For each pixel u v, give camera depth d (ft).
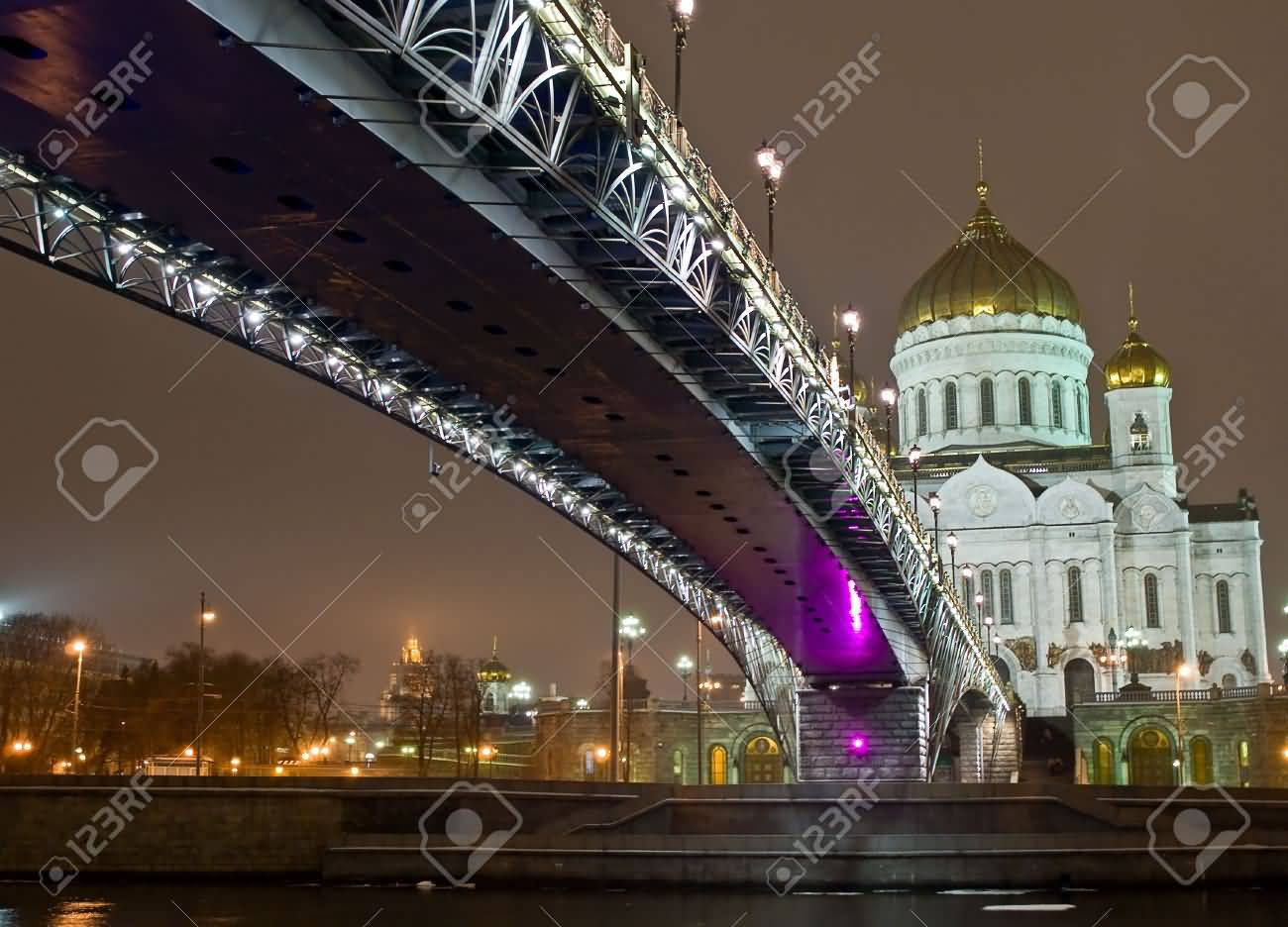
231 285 152.35
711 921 159.74
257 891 191.31
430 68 94.68
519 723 618.85
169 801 206.28
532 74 110.01
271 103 98.27
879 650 307.99
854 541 240.53
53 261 135.33
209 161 107.96
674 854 205.98
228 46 90.38
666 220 134.31
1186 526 593.42
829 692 331.57
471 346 149.07
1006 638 589.32
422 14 96.94
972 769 474.90
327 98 97.91
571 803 231.09
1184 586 589.32
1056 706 574.15
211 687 415.85
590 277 135.74
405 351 155.63
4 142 106.73
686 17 136.05
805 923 158.71
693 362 163.53
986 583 596.70
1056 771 517.96
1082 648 582.76
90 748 393.91
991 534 598.34
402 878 205.77
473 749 478.18
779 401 176.14
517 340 146.72
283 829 208.33
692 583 294.66
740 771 506.48
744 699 546.26
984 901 189.16
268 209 116.47
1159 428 616.80
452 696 453.99
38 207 132.36
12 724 372.38
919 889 206.18
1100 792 244.83
